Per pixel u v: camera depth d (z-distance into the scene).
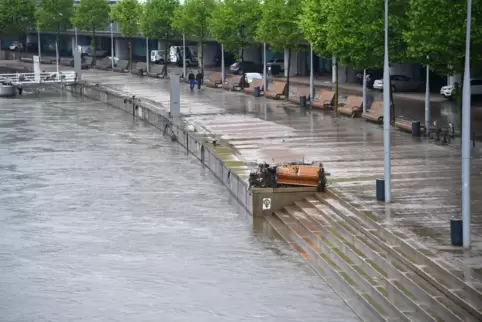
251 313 36.09
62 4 170.62
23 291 39.19
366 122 81.69
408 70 115.94
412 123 70.75
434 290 34.44
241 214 51.94
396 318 33.75
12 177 63.75
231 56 162.38
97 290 39.16
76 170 66.19
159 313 36.38
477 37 51.50
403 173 55.41
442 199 47.69
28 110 108.00
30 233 48.44
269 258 43.09
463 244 38.28
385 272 37.72
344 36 74.88
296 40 102.12
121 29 155.38
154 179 62.50
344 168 57.78
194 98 109.94
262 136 74.25
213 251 44.44
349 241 42.53
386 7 47.19
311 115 88.69
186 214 52.09
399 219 43.47
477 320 31.41
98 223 50.34
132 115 101.19
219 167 61.91
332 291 38.19
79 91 130.62
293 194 50.59
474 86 95.06
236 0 118.00
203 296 38.12
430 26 52.69
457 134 70.44
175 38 146.25
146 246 45.59
